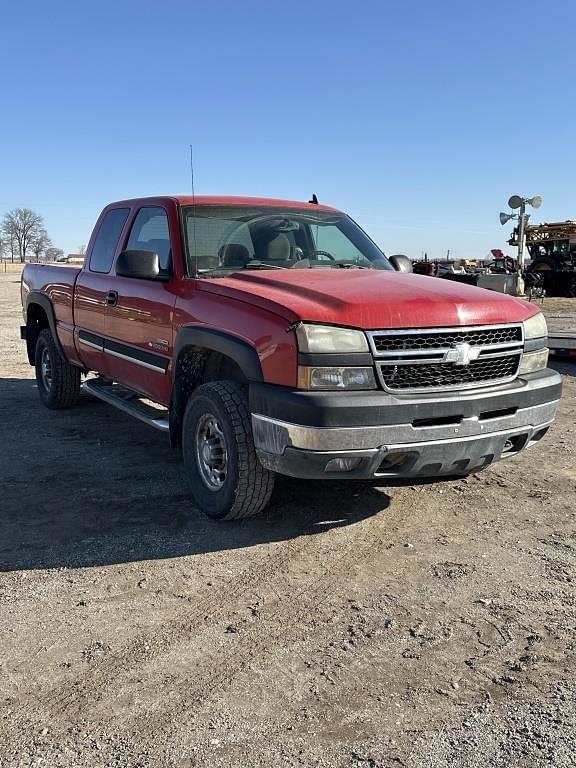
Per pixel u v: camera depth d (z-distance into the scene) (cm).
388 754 242
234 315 414
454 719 261
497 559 399
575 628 326
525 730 255
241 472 411
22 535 429
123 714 262
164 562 393
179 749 244
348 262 551
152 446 630
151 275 482
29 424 714
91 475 544
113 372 609
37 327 810
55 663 296
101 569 384
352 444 365
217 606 345
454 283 464
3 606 344
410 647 310
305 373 368
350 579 374
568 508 480
